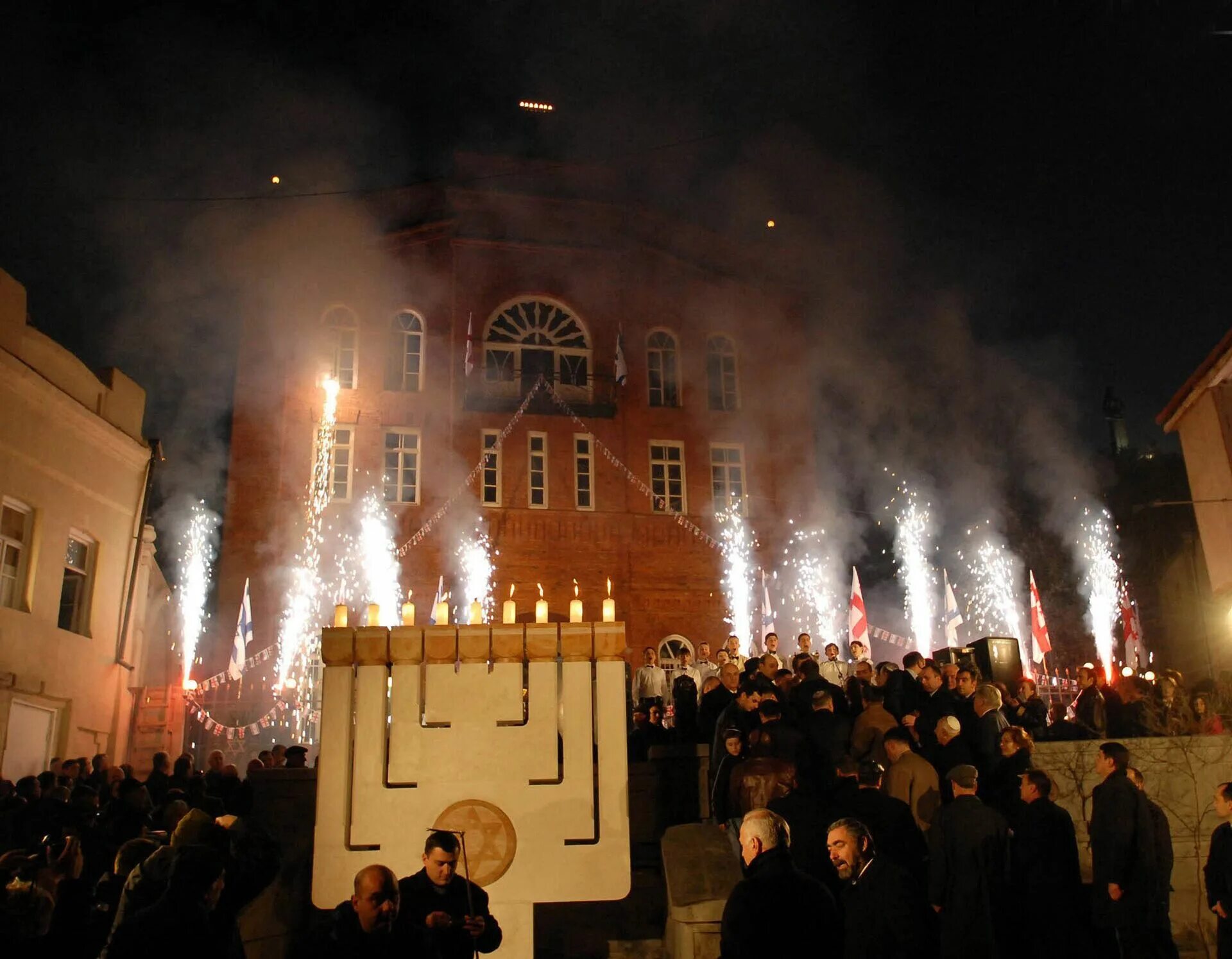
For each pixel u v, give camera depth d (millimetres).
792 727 10664
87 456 20375
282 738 26250
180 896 5594
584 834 8391
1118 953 8984
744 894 5801
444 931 6621
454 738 8516
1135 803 8664
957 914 8133
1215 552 20766
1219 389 20203
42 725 18922
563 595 30391
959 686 11703
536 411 31891
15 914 6582
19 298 18281
